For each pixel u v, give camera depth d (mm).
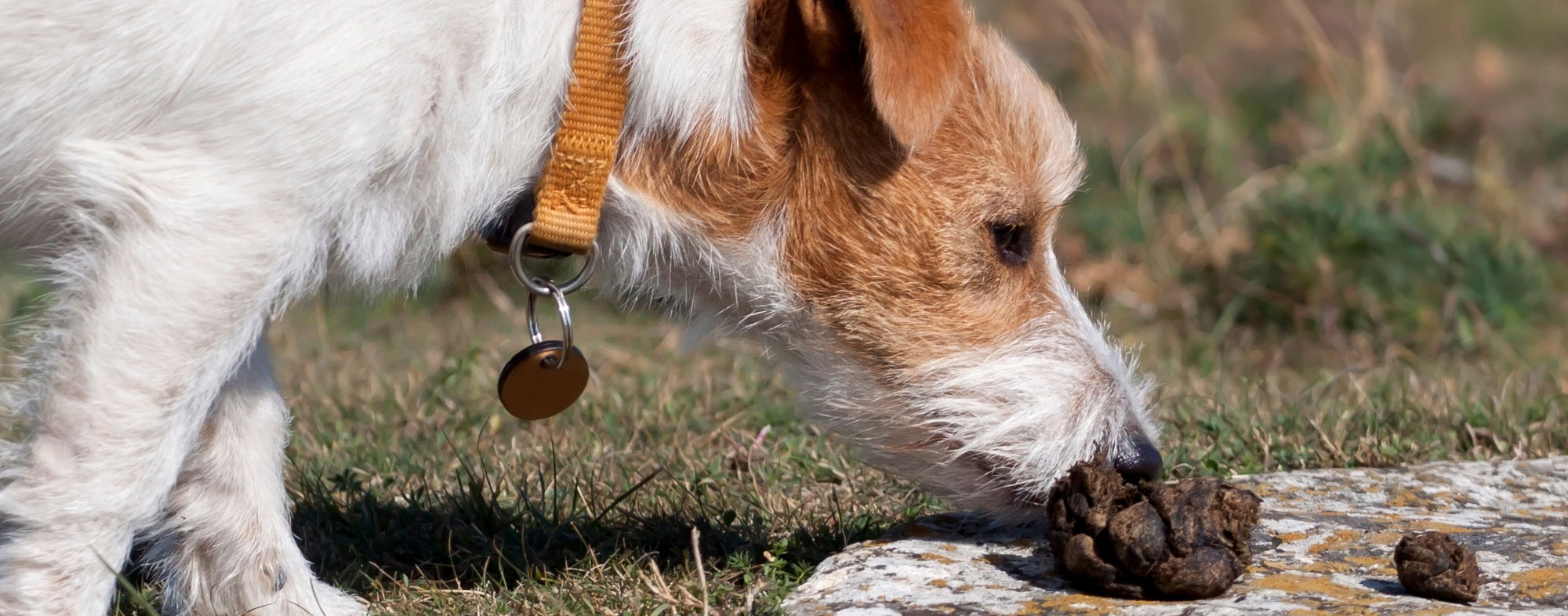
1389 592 3611
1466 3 18531
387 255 3650
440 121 3510
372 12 3332
